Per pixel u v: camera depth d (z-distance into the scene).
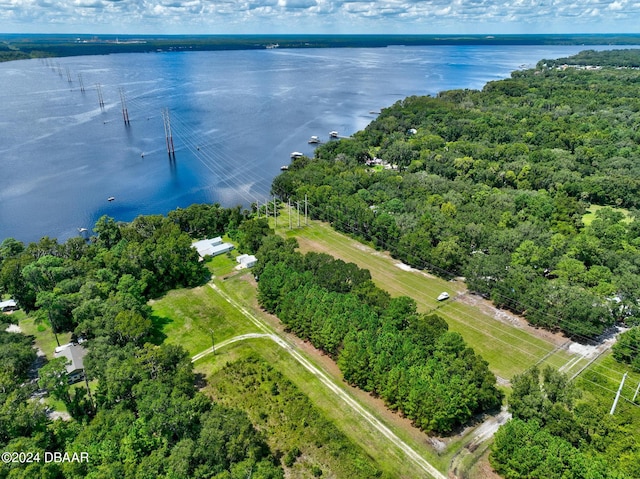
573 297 103.19
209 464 67.06
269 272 115.81
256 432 75.81
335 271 112.56
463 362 82.62
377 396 87.56
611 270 123.56
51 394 81.44
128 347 89.19
